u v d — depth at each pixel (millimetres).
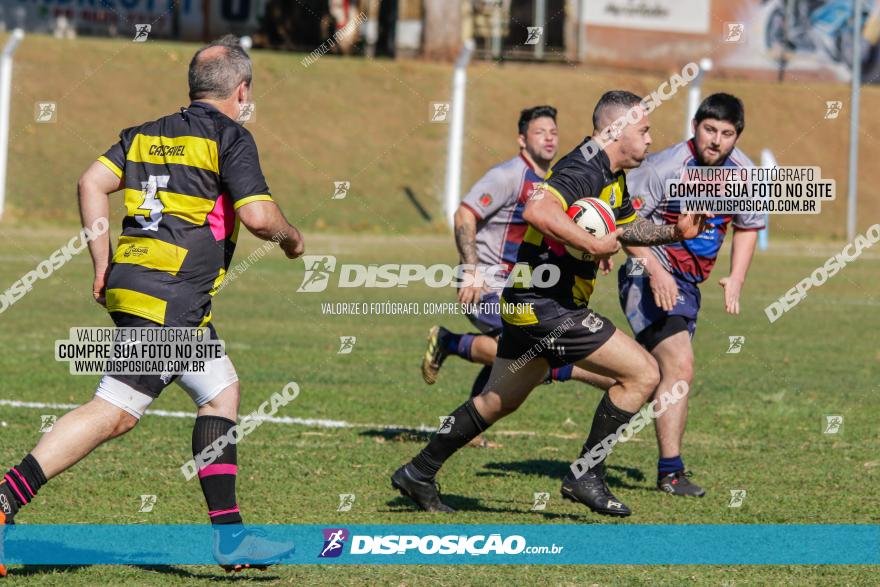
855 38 98125
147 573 16078
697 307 23000
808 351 42031
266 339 42281
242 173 15414
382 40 119750
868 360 39906
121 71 108875
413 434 26500
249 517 19234
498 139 108688
